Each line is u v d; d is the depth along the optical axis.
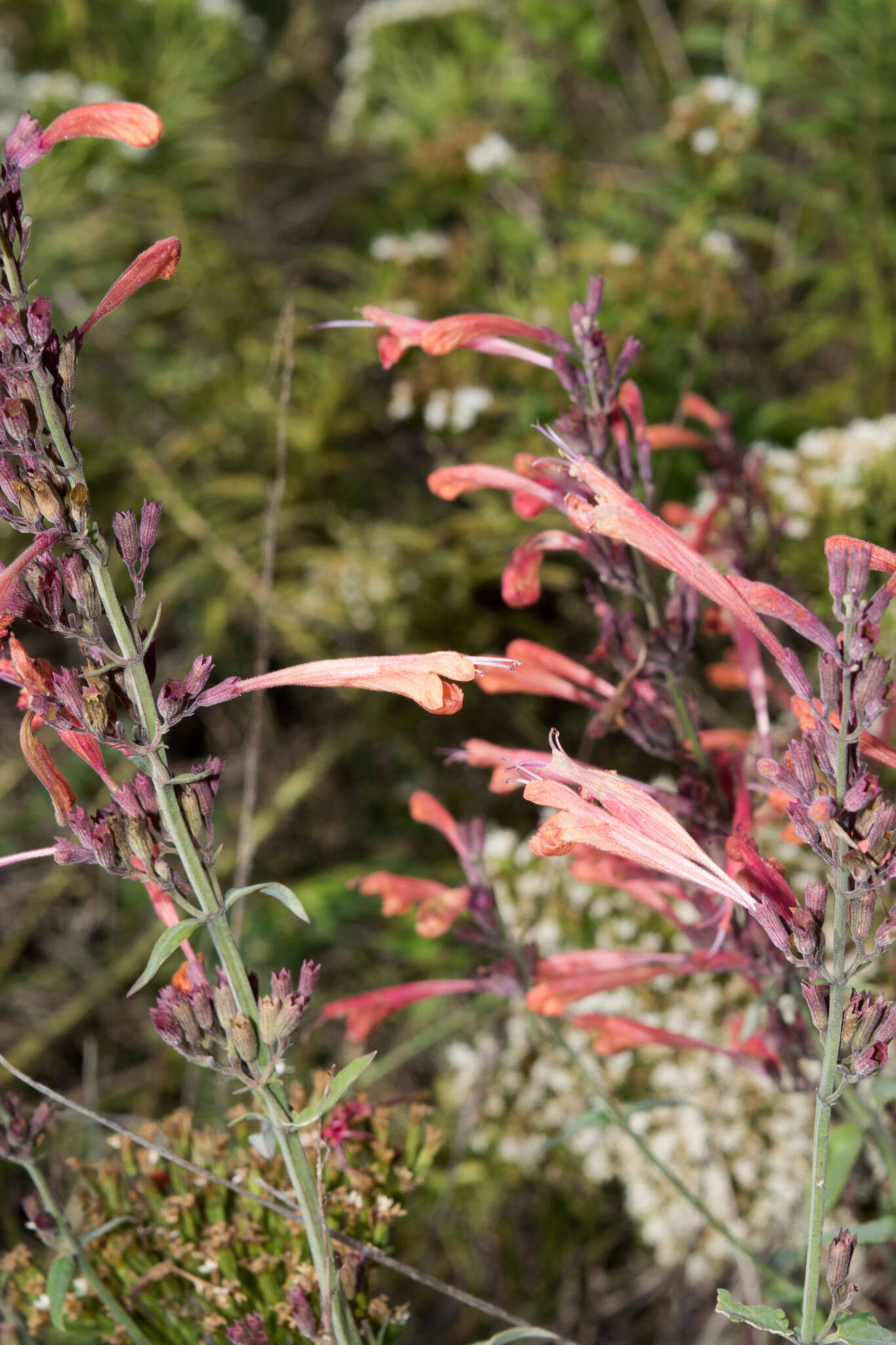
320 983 4.02
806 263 4.70
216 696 1.36
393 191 5.76
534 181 5.09
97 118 1.25
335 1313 1.50
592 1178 2.97
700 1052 2.88
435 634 4.56
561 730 4.39
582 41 5.49
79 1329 1.96
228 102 6.44
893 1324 2.40
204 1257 1.86
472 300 4.51
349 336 4.75
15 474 1.29
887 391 4.39
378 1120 1.92
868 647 1.13
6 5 6.03
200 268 5.21
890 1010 1.24
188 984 1.52
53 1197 1.82
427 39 5.79
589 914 3.19
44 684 1.35
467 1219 3.24
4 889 4.55
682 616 1.81
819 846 1.21
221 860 4.29
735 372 4.67
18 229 1.24
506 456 4.29
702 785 1.80
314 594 4.55
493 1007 3.55
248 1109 2.36
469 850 2.03
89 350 5.26
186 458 5.01
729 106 4.51
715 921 1.84
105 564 1.31
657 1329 3.13
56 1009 4.16
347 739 4.46
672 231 4.53
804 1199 2.75
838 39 4.51
